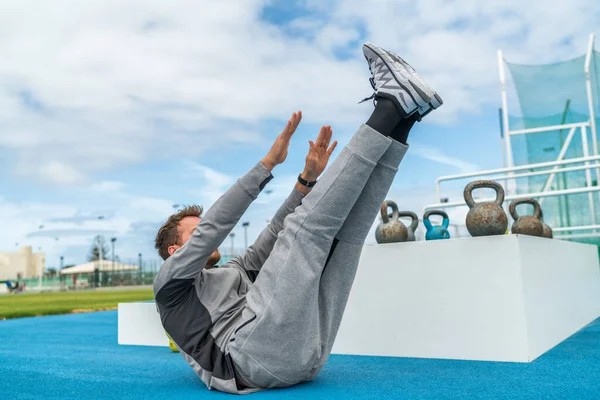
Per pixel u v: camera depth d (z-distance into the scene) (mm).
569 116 6977
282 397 1918
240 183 2006
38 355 3463
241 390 2008
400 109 1844
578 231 6441
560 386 1991
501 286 2645
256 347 1911
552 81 7078
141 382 2385
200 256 1992
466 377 2230
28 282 38688
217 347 2031
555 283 3170
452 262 2791
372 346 2992
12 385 2387
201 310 2070
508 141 6762
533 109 7148
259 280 1962
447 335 2773
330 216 1862
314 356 1991
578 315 3705
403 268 2934
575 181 6621
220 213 1987
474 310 2711
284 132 2035
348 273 2041
